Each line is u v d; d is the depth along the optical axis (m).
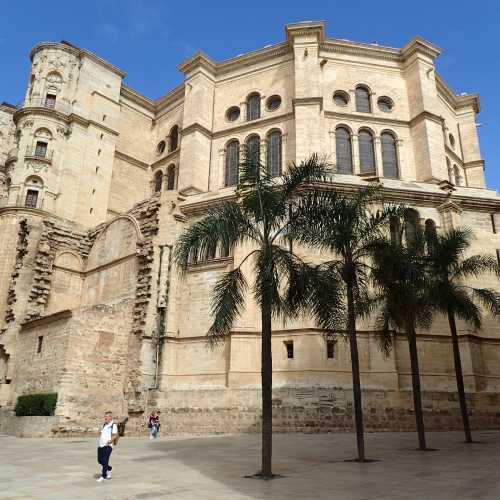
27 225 44.69
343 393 28.62
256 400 29.08
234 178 48.75
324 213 18.91
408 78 50.00
